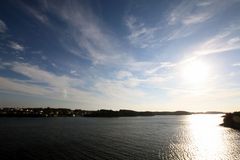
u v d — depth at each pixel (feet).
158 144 219.41
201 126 510.17
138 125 533.96
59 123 596.29
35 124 536.01
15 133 311.68
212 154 173.88
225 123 533.96
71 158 151.02
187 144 224.53
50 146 198.08
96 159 149.07
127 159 149.38
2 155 158.40
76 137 270.87
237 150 190.70
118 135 301.02
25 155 158.81
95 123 616.80
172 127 473.26
